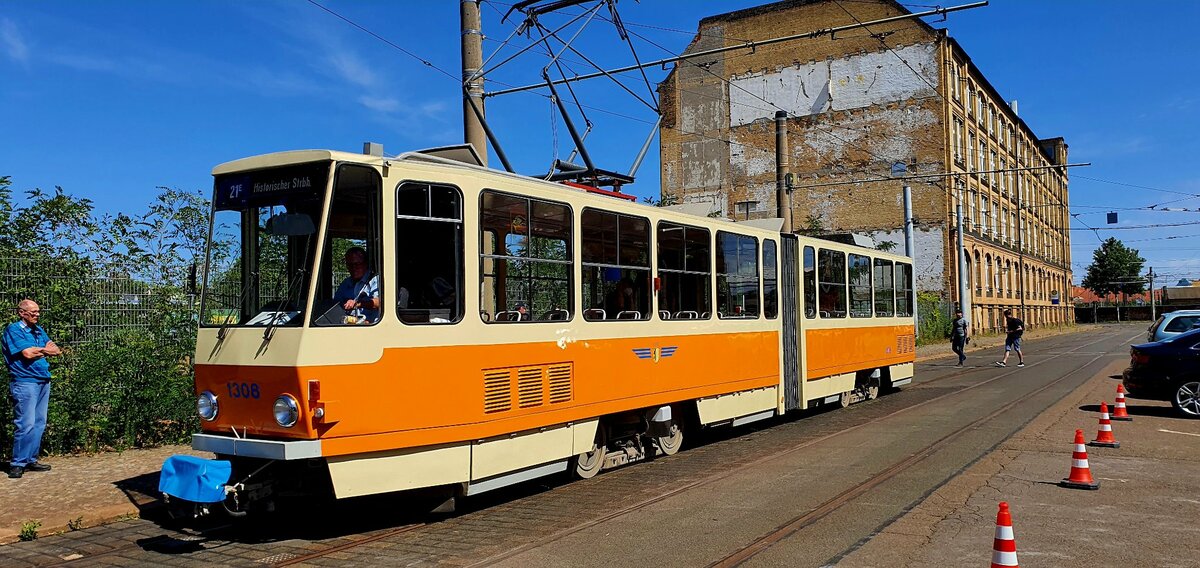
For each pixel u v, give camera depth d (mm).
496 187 7836
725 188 44875
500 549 6500
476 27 12844
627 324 9500
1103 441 10688
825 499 7965
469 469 7469
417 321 7145
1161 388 13695
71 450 10398
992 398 16641
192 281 7582
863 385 16625
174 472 6598
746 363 11992
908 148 41156
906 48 41250
